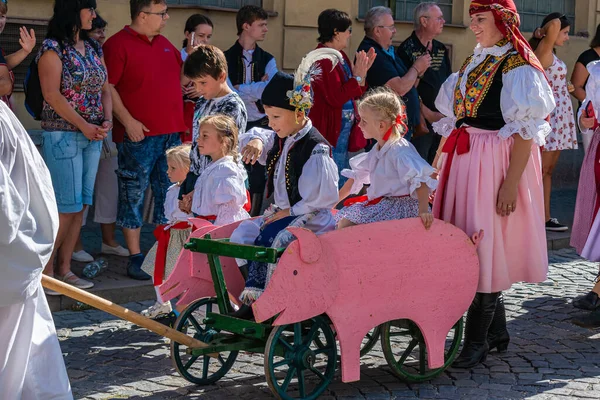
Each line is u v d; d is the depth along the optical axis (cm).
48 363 396
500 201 502
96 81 660
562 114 900
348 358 457
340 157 777
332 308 449
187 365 486
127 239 693
